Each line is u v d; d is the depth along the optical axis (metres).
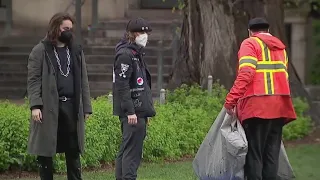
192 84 49.16
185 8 50.31
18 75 63.50
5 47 66.06
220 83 48.19
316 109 52.22
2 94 62.06
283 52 27.61
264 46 27.16
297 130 47.09
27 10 70.81
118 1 71.75
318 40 69.56
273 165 27.81
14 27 71.00
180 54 50.72
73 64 26.53
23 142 32.66
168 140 38.19
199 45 49.41
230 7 48.47
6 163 32.56
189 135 39.69
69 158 27.22
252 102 26.83
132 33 27.00
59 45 26.53
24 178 32.28
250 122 27.14
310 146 44.75
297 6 67.06
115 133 35.56
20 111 34.00
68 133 26.61
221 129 27.38
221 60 48.38
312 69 69.81
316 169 36.00
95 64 63.78
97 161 34.81
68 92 26.34
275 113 27.00
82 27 69.56
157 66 59.25
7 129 32.50
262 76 26.98
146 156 37.28
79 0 59.16
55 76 26.12
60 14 26.44
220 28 48.44
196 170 28.52
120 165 27.69
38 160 27.05
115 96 27.05
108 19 71.44
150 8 74.25
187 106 42.62
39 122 25.91
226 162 27.39
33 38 68.12
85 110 26.86
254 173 27.34
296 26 69.12
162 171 34.50
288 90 27.34
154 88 59.72
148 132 36.91
